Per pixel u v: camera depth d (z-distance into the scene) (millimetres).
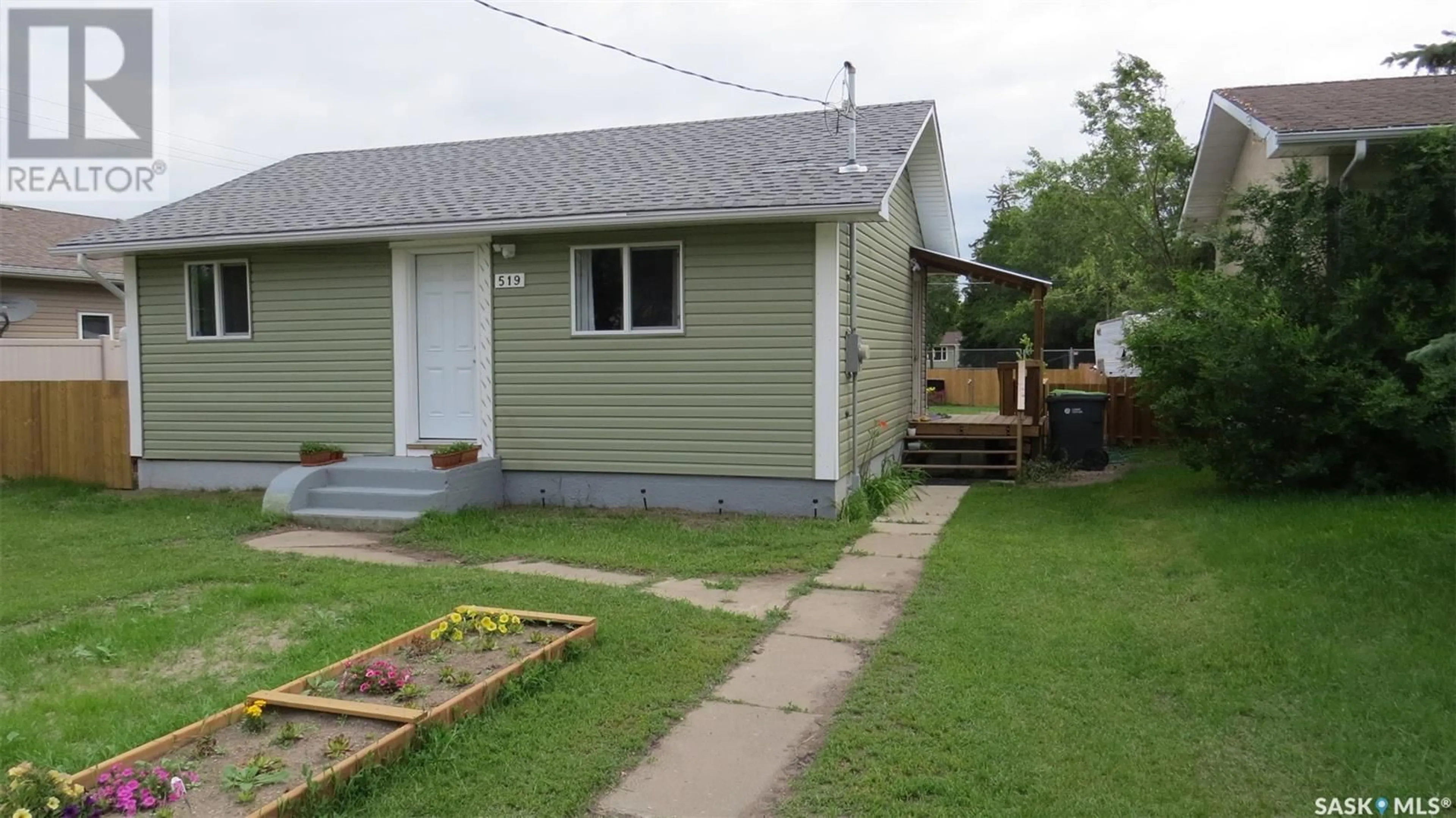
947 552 8195
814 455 9852
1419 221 9281
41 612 6516
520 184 11625
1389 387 8555
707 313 10102
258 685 4910
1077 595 6711
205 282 12117
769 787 3910
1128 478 12477
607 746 4219
